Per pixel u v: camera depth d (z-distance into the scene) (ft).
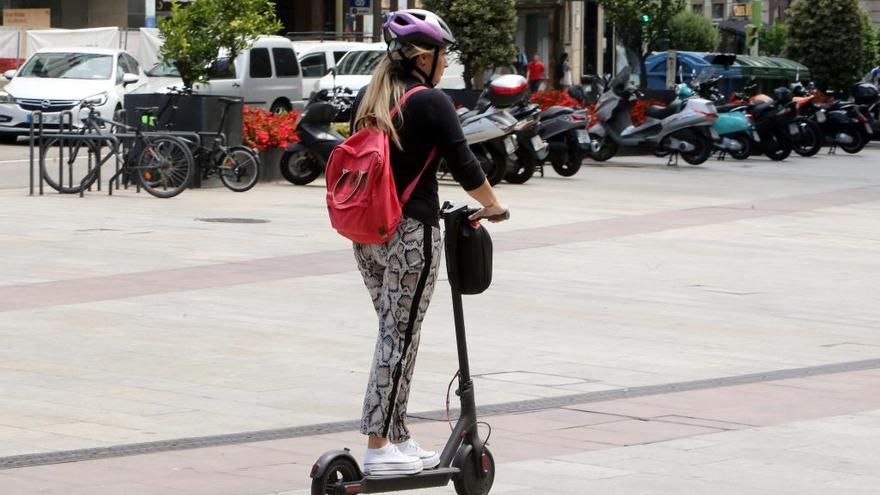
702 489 21.76
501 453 23.82
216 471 22.31
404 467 19.69
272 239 52.80
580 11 194.49
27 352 32.14
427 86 19.54
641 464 23.22
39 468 22.36
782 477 22.56
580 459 23.49
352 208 18.90
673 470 22.88
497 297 41.24
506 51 104.01
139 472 22.18
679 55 151.12
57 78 104.73
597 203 69.51
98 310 37.63
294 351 32.78
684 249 53.16
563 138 84.94
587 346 34.17
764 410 27.50
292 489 21.29
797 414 27.17
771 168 97.50
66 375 29.81
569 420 26.40
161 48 79.51
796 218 65.00
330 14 175.42
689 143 96.94
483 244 20.03
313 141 75.72
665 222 61.87
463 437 20.54
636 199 72.08
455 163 19.35
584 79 107.55
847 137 115.96
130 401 27.48
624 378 30.48
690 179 86.07
